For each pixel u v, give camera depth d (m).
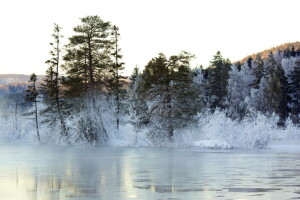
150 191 16.38
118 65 62.59
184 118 52.03
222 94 109.12
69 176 21.52
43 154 40.00
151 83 52.62
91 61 61.31
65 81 61.78
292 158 32.25
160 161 30.38
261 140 46.12
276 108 95.06
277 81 99.81
